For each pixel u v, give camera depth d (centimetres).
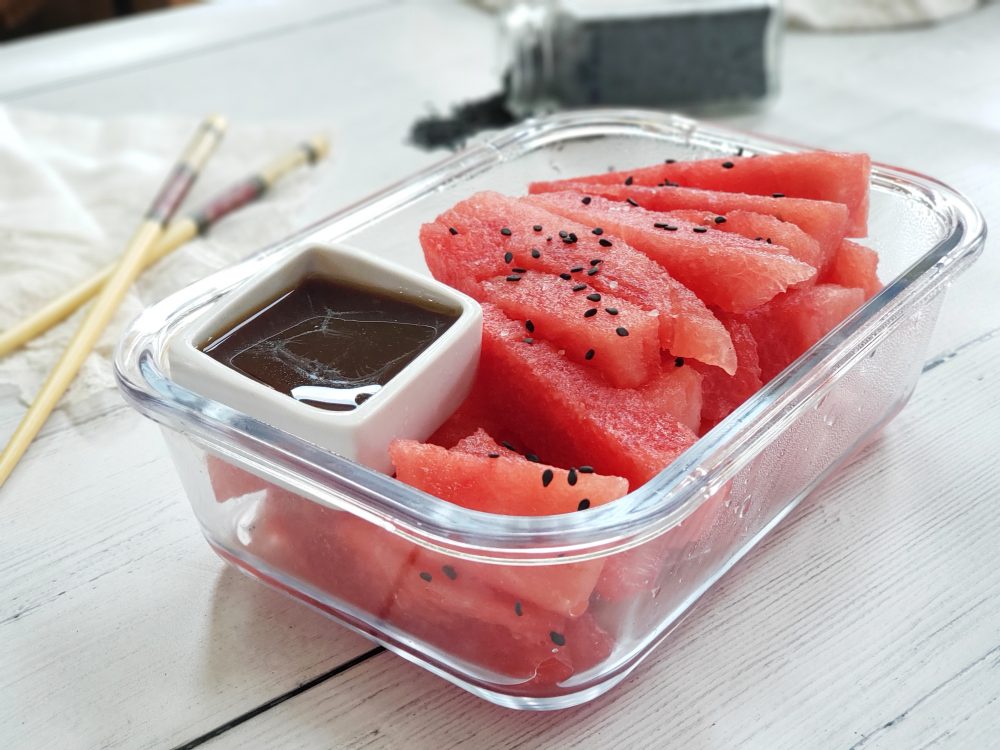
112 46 49
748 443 19
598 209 25
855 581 23
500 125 42
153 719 20
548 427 21
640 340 20
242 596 23
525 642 19
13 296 32
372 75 47
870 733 20
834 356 21
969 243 24
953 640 21
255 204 37
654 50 41
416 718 20
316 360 21
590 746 20
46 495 26
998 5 51
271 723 20
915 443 27
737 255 22
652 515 17
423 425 21
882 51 47
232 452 20
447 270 24
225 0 62
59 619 23
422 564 18
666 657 21
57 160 40
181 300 23
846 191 25
